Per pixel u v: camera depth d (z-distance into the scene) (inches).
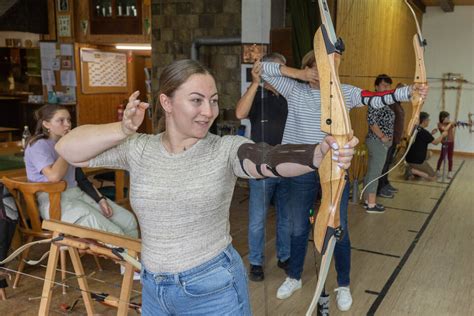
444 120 213.5
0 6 222.5
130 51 264.5
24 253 95.4
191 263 41.6
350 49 98.6
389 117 99.0
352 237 127.6
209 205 41.0
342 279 89.0
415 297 95.7
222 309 42.7
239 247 106.5
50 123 91.4
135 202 42.6
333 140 32.6
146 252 43.4
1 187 92.5
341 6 92.8
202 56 189.8
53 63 244.7
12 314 85.7
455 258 116.1
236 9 183.8
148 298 44.6
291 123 76.9
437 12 279.6
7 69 271.7
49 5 237.8
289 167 36.3
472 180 208.1
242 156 39.9
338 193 34.2
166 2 198.2
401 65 147.2
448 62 279.7
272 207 104.3
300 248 86.9
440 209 159.5
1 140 200.8
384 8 123.6
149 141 43.9
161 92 41.6
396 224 139.9
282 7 102.9
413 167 201.9
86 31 236.5
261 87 79.8
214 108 41.4
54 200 90.1
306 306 85.3
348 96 66.5
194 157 41.6
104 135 39.8
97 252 64.5
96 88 249.8
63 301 89.0
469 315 88.8
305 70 72.9
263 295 88.3
